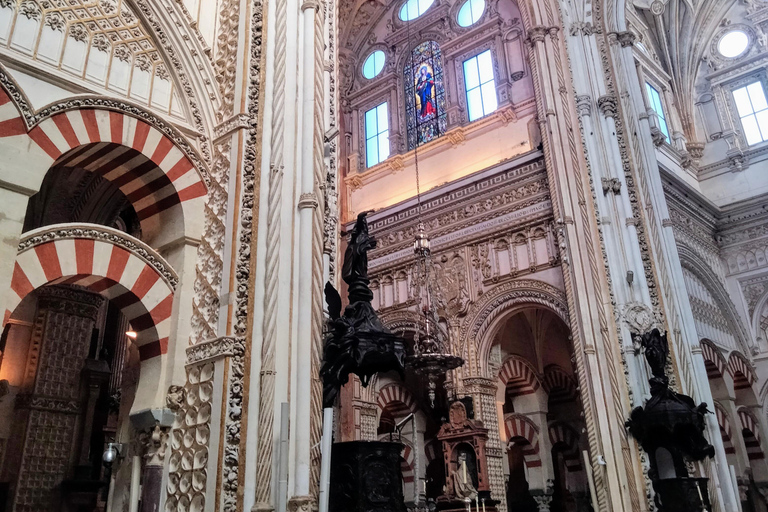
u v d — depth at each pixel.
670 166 20.89
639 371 13.36
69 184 12.36
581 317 13.64
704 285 20.36
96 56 7.89
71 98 7.41
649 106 21.05
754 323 20.69
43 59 7.32
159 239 8.41
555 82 16.03
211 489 6.63
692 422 12.23
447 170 18.77
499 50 18.78
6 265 6.49
